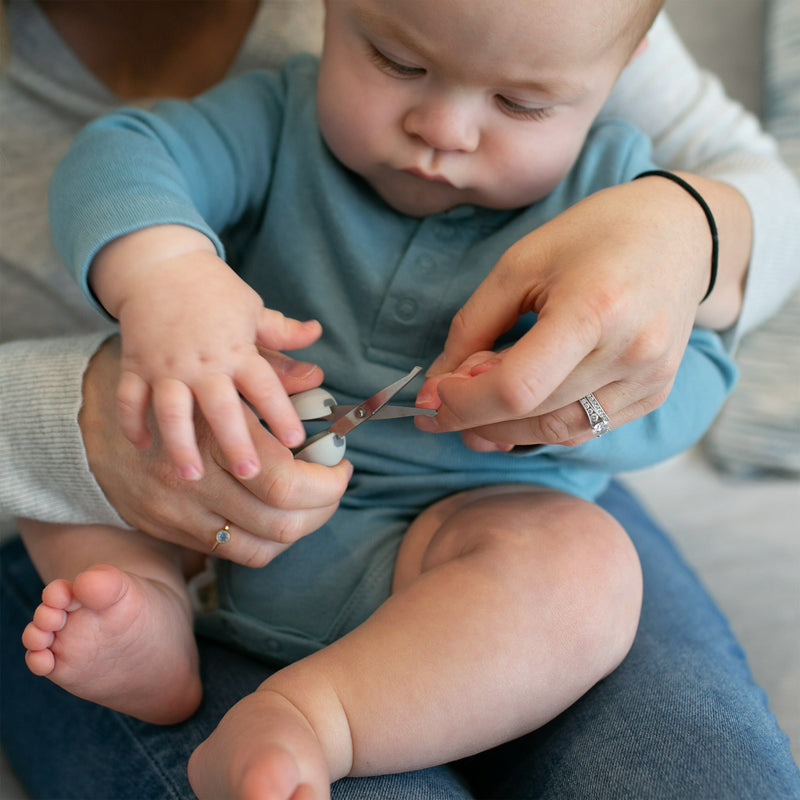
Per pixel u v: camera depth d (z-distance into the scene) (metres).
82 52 1.06
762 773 0.62
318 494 0.63
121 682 0.65
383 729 0.61
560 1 0.62
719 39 1.49
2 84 1.03
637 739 0.66
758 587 1.17
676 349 0.61
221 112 0.90
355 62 0.72
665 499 1.34
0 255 1.05
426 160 0.74
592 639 0.68
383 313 0.84
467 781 0.78
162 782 0.67
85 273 0.66
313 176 0.88
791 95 1.36
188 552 0.85
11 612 0.96
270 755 0.52
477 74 0.67
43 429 0.72
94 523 0.78
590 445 0.78
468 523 0.76
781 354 1.33
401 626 0.65
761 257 0.85
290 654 0.80
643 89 1.04
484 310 0.65
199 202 0.84
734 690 0.73
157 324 0.60
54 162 1.05
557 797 0.65
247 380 0.58
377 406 0.64
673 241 0.62
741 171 0.94
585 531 0.74
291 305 0.89
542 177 0.77
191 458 0.57
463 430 0.72
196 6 1.05
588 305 0.55
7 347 0.78
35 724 0.87
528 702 0.65
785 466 1.33
